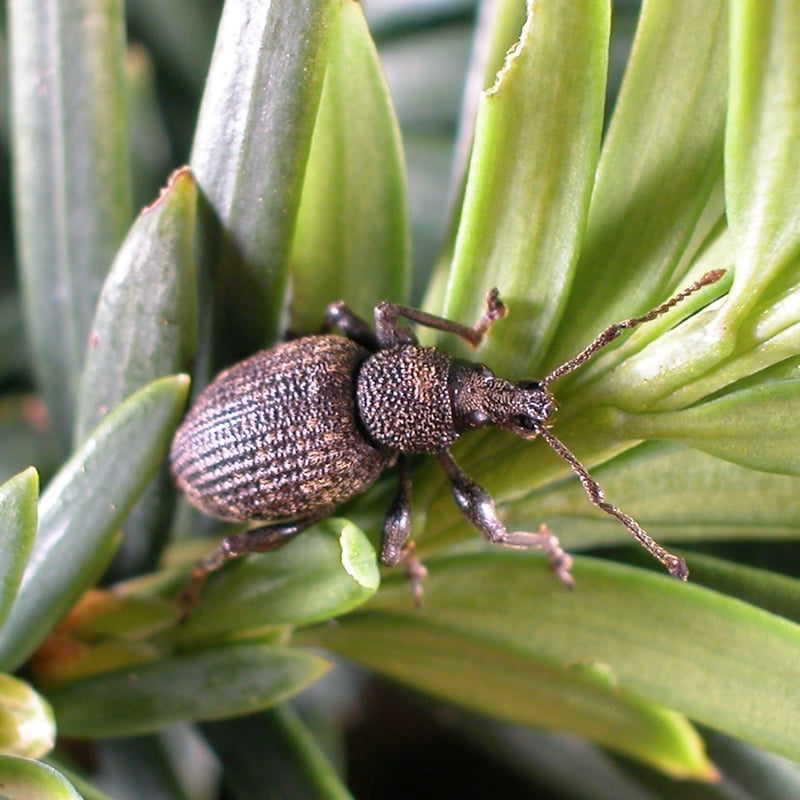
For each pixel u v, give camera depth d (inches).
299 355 1.8
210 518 1.8
